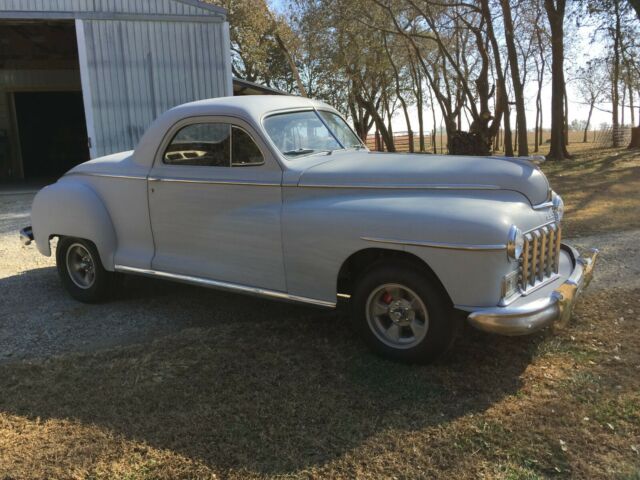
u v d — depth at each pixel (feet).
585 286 14.02
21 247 26.40
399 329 12.65
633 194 37.42
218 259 14.84
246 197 14.10
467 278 11.24
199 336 14.60
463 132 53.72
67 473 9.16
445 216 11.44
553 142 77.61
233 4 90.43
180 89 46.57
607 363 12.50
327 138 15.92
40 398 11.61
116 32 44.29
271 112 14.65
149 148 15.96
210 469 9.15
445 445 9.62
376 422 10.37
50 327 15.75
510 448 9.48
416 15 73.10
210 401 11.28
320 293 13.20
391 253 12.49
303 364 12.81
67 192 17.39
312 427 10.26
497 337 13.98
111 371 12.71
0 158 66.18
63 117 71.51
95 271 17.34
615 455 9.24
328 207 12.84
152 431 10.28
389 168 13.05
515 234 11.25
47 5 42.55
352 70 87.20
